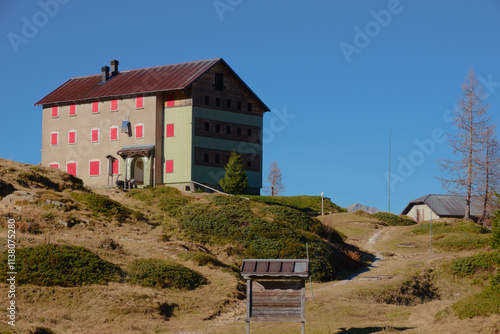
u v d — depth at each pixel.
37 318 24.36
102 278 30.58
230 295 32.62
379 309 29.48
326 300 31.80
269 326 26.39
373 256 50.88
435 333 22.78
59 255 31.11
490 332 21.31
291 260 21.86
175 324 26.80
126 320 26.20
